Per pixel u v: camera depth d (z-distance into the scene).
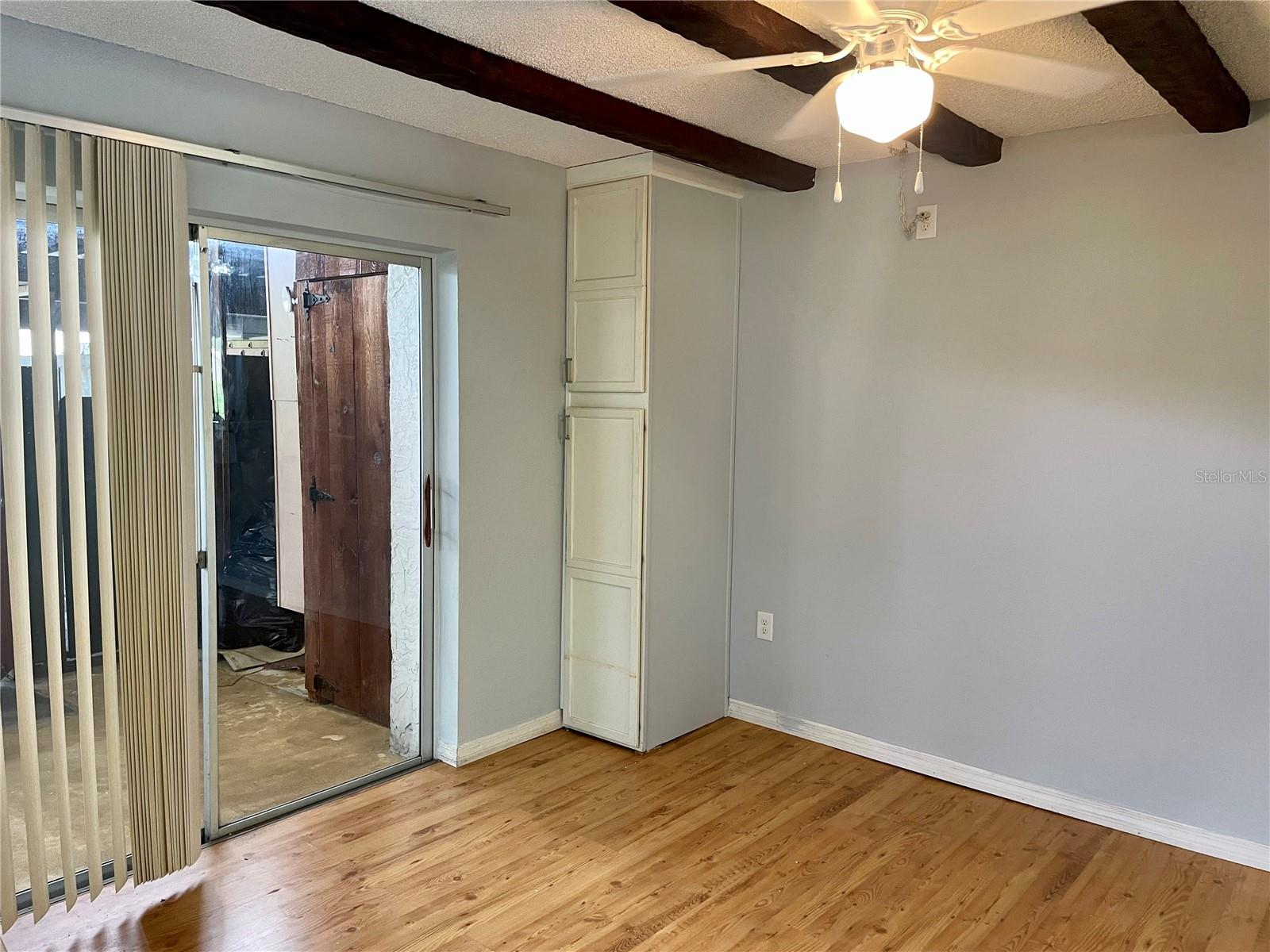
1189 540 2.85
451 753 3.47
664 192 3.47
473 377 3.36
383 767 3.38
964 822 3.07
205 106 2.57
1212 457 2.80
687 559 3.75
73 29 2.27
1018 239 3.13
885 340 3.47
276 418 2.97
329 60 2.49
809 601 3.76
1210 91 2.34
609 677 3.68
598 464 3.64
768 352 3.81
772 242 3.77
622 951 2.33
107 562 2.41
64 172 2.27
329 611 3.17
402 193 3.01
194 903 2.52
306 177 2.77
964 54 2.29
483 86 2.46
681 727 3.80
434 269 3.36
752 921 2.48
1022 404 3.15
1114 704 3.03
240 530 2.89
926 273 3.36
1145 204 2.88
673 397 3.60
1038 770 3.20
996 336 3.20
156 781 2.54
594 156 3.47
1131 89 2.57
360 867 2.72
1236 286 2.73
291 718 3.09
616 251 3.52
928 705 3.45
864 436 3.55
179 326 2.50
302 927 2.41
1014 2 1.60
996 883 2.69
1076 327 3.03
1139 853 2.88
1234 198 2.72
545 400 3.67
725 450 3.89
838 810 3.15
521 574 3.64
